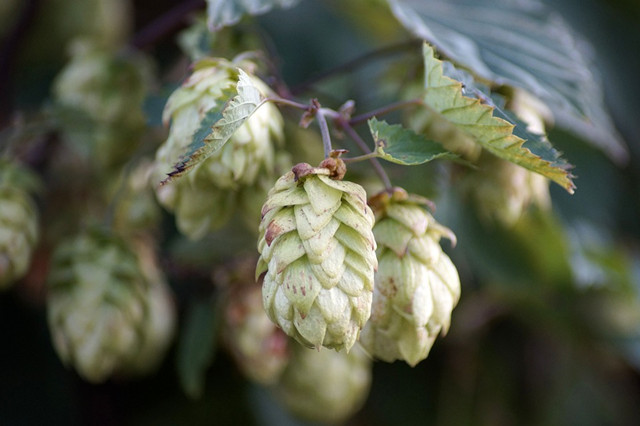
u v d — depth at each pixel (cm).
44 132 41
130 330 39
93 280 39
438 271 33
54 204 44
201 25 41
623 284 46
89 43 43
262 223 31
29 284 45
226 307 41
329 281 30
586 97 39
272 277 30
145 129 42
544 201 40
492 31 40
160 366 47
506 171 37
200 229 35
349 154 39
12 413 46
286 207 31
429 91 34
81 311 39
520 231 45
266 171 35
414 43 39
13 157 40
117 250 40
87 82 42
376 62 48
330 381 42
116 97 42
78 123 41
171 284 44
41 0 47
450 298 33
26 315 46
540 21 41
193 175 34
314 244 30
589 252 47
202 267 42
